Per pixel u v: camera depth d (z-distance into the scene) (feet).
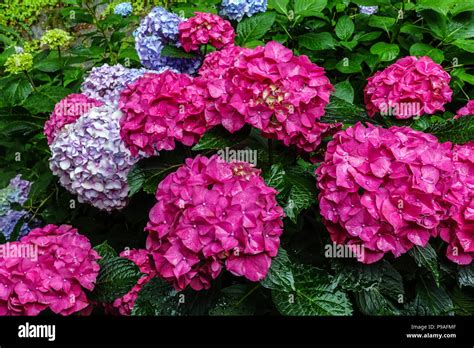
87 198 7.77
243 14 10.66
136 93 6.93
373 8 11.67
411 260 6.56
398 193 5.76
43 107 9.25
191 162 5.98
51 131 8.48
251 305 6.26
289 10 11.30
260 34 10.36
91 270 6.46
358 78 10.98
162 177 7.12
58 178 9.16
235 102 6.39
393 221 5.69
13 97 9.53
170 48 9.70
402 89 7.52
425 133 6.84
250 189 5.54
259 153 7.23
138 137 6.88
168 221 5.74
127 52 11.57
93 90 9.11
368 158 5.94
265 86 6.35
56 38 10.34
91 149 7.52
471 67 10.77
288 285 5.59
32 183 9.23
